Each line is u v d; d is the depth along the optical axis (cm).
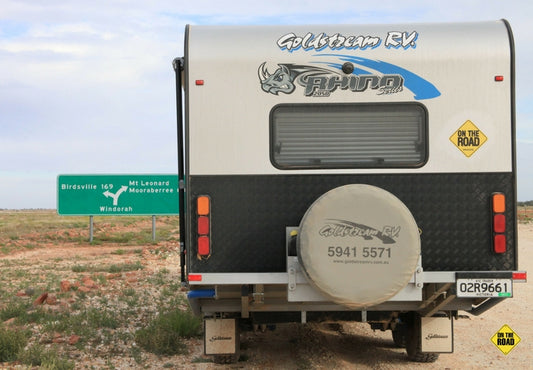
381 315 662
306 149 607
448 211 605
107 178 2744
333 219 550
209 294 622
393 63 607
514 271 599
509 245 602
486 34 614
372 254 548
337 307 644
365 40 613
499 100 607
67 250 2386
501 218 601
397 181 607
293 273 586
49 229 3625
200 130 606
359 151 607
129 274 1519
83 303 1105
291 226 605
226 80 607
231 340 688
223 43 612
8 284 1370
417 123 609
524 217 4291
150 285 1328
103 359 758
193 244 604
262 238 605
